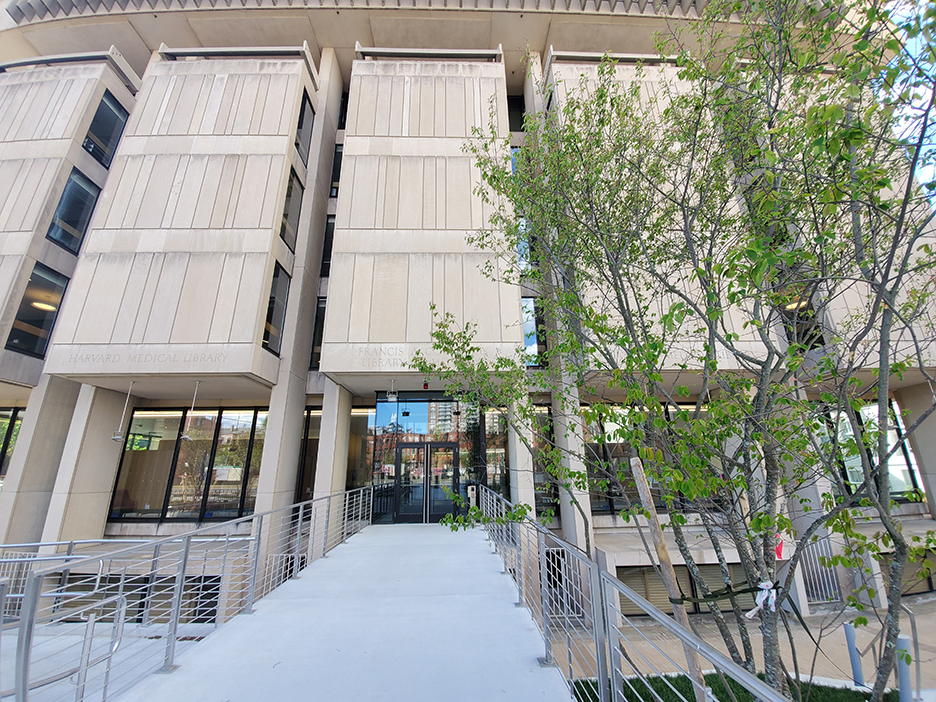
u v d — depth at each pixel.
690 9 14.79
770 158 3.17
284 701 3.24
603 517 12.20
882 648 3.23
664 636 8.74
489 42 16.44
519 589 5.61
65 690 3.52
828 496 3.86
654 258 4.86
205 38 16.50
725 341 3.71
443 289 11.34
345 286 11.27
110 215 11.45
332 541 10.06
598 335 4.14
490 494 10.02
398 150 12.84
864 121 2.92
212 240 11.35
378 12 15.61
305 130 14.36
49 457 11.48
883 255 3.54
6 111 13.23
